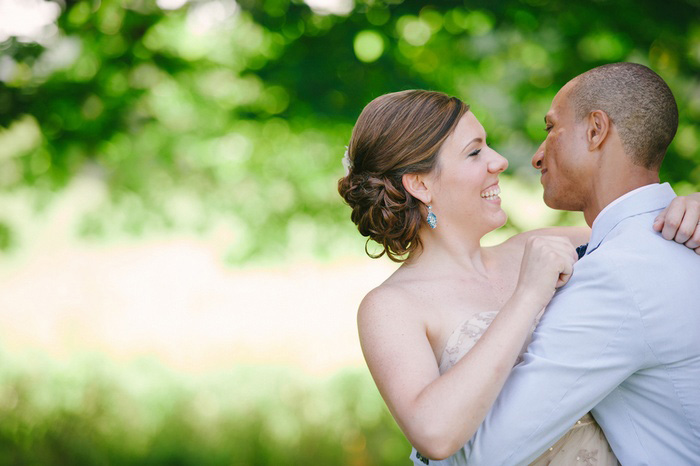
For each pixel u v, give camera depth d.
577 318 1.74
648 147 1.88
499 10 4.53
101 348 8.00
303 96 4.61
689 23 4.47
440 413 1.65
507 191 4.74
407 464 5.40
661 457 1.79
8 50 4.77
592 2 4.54
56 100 4.73
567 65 4.67
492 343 1.68
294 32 4.73
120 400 6.56
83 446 5.69
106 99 4.84
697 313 1.73
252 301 9.09
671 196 1.89
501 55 4.81
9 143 5.05
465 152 2.04
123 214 5.37
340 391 6.61
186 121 5.14
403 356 1.83
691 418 1.76
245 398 6.48
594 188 1.93
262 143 5.18
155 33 4.93
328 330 8.23
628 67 1.91
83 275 9.90
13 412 6.29
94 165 5.22
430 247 2.11
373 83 4.59
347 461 5.48
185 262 10.02
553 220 4.59
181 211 5.34
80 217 5.42
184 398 6.52
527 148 4.66
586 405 1.74
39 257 10.15
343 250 5.41
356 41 4.68
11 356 7.76
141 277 9.80
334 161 5.29
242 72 4.72
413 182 2.06
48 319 8.92
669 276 1.73
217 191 5.29
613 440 1.85
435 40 4.80
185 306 9.00
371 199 2.06
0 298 9.48
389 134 2.05
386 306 1.93
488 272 2.15
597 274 1.74
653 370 1.77
